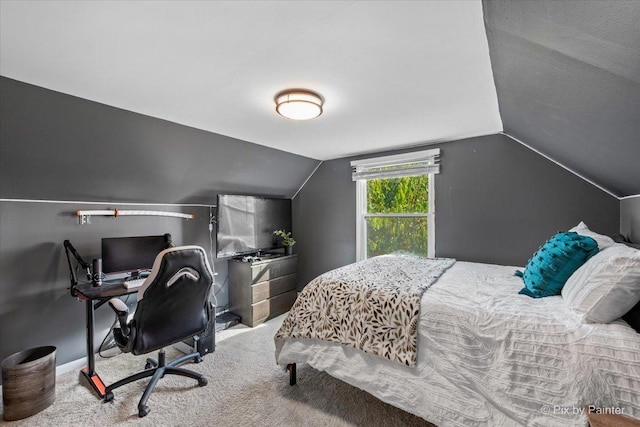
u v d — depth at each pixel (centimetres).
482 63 150
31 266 220
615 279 124
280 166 378
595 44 83
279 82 174
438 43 133
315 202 428
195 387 204
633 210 204
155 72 161
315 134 287
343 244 400
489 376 134
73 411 180
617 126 125
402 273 228
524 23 96
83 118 203
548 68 116
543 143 232
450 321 152
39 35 126
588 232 196
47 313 227
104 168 240
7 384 173
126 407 183
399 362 156
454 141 312
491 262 292
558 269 164
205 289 203
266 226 381
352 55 144
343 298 191
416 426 165
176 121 244
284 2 107
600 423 99
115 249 245
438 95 192
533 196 270
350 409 180
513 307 151
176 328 192
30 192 217
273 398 191
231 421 170
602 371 112
